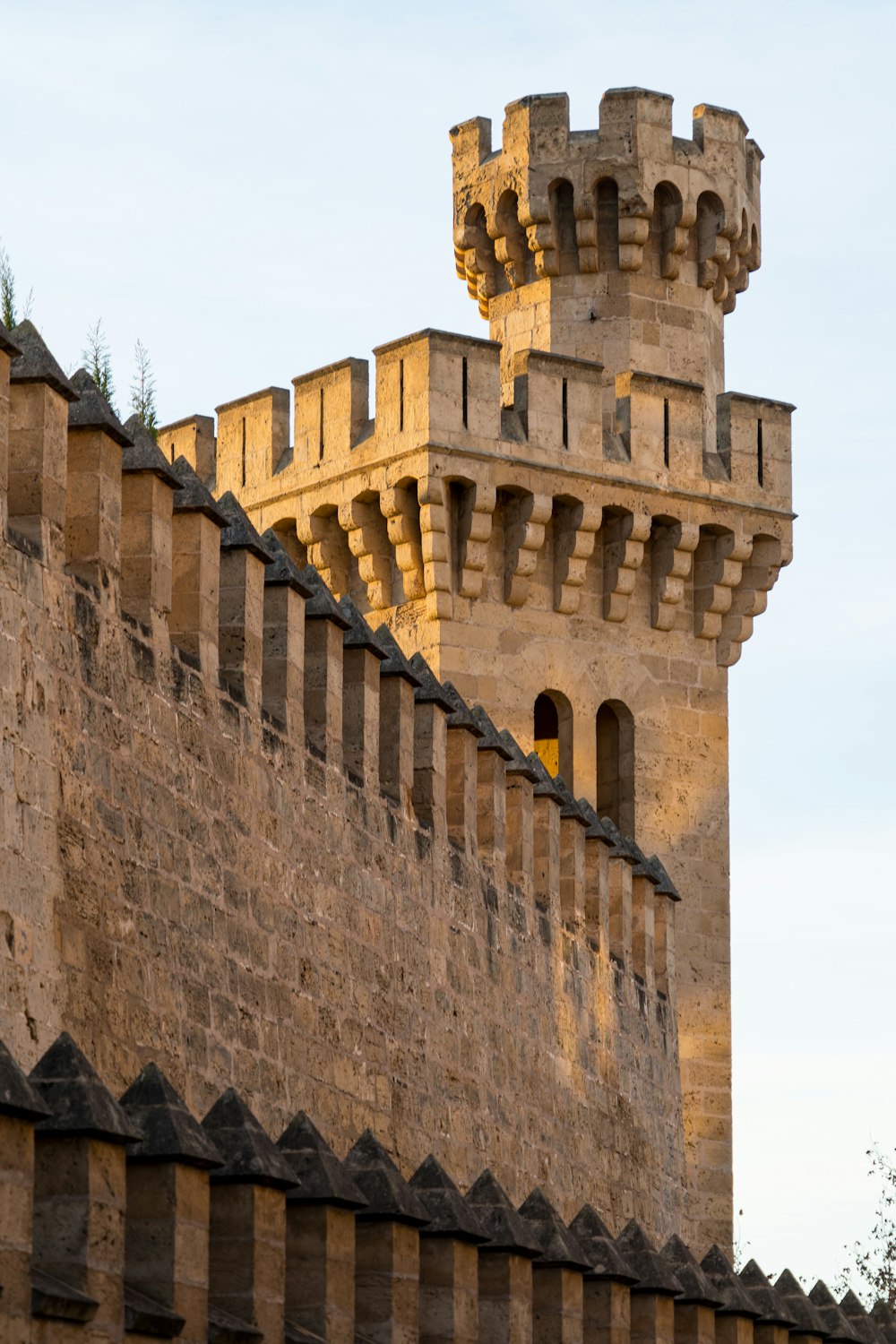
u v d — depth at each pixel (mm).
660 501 55031
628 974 48594
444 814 38531
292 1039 31828
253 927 30953
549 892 44094
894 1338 46781
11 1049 24672
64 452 26859
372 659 36094
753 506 56312
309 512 54688
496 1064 39938
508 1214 31250
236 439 56906
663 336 56500
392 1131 35062
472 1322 29797
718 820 56000
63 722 26375
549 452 53656
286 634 32906
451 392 52688
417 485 52594
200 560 30406
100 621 27547
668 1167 50406
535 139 56531
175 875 28859
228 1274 24719
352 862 34531
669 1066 51031
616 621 54969
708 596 56188
